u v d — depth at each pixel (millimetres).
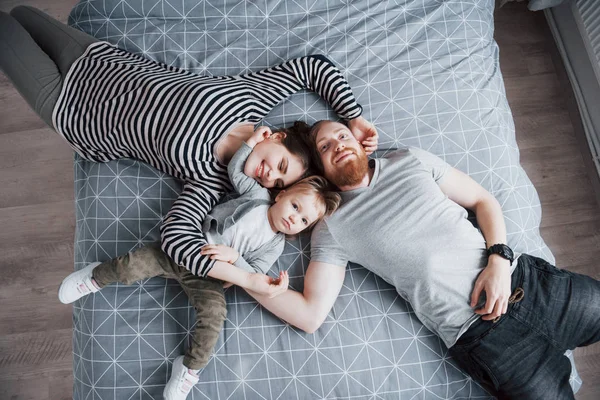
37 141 1822
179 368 1240
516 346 1212
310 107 1486
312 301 1274
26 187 1781
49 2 1963
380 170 1337
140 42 1520
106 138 1376
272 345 1305
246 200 1326
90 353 1301
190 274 1286
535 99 1917
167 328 1314
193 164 1332
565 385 1209
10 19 1424
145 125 1328
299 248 1379
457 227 1275
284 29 1548
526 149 1861
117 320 1313
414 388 1291
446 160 1438
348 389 1284
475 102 1482
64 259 1718
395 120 1468
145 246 1306
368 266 1321
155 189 1409
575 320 1219
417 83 1489
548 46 1973
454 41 1539
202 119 1315
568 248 1770
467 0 1586
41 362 1632
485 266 1263
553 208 1807
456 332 1262
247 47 1530
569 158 1858
